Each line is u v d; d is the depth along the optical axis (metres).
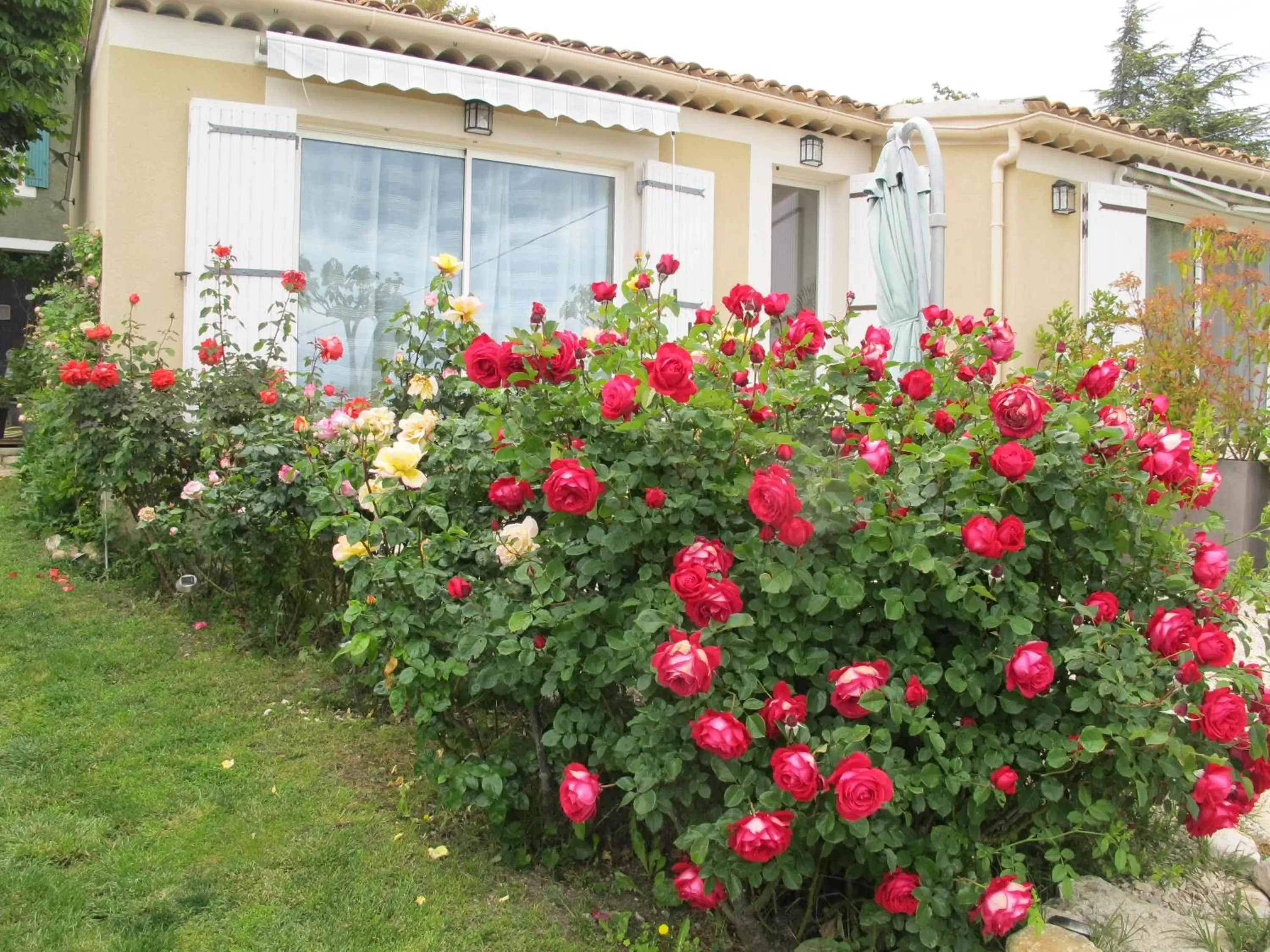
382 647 2.66
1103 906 2.48
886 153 5.18
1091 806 2.23
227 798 2.92
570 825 2.73
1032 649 2.13
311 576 4.23
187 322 5.44
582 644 2.39
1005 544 2.11
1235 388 6.23
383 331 6.12
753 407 2.40
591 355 2.62
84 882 2.45
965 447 2.26
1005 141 7.64
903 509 2.22
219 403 4.75
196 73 5.51
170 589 4.79
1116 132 7.81
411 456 2.60
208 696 3.66
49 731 3.28
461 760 2.66
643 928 2.47
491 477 2.91
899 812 2.07
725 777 2.11
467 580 2.61
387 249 6.15
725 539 2.38
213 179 5.46
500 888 2.57
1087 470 2.37
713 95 6.76
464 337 3.95
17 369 8.74
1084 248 8.12
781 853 2.02
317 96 5.80
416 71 5.69
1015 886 2.03
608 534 2.32
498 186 6.48
